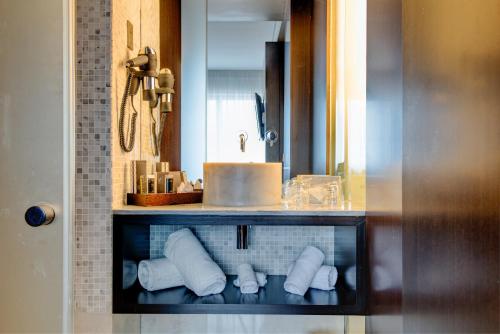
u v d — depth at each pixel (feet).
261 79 5.68
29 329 3.25
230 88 5.67
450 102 2.80
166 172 4.65
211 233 5.12
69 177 3.31
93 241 3.88
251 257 5.12
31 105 3.30
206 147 5.59
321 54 5.71
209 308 3.96
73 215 3.38
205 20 5.67
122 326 4.44
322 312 3.93
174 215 3.93
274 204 4.47
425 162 2.81
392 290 3.07
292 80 5.72
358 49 4.83
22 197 3.28
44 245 3.26
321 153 5.65
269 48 5.72
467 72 2.81
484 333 2.83
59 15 3.30
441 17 2.79
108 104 3.88
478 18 2.81
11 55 3.31
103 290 3.88
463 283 2.83
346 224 3.93
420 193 2.82
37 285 3.25
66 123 3.30
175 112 5.58
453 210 2.81
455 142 2.81
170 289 4.49
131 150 4.41
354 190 4.93
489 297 2.83
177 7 5.67
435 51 2.80
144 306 3.93
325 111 5.65
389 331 3.16
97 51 3.87
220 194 4.31
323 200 4.50
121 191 4.15
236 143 5.62
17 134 3.31
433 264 2.82
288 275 4.59
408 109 2.81
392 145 3.08
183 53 5.65
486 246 2.81
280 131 5.68
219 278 4.34
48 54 3.30
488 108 2.81
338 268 4.89
